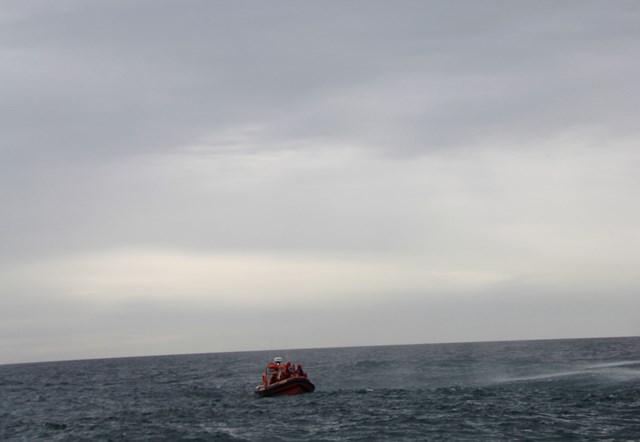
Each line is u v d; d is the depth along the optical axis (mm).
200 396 65125
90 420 48375
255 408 50688
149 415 49750
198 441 35969
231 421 43594
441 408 44750
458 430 36062
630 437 31875
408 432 36219
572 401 44125
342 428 38562
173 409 53312
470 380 63406
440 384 61438
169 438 37344
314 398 55094
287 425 40656
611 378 54594
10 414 56156
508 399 47344
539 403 44281
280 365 61125
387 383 65688
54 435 41312
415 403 48219
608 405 41562
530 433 34031
